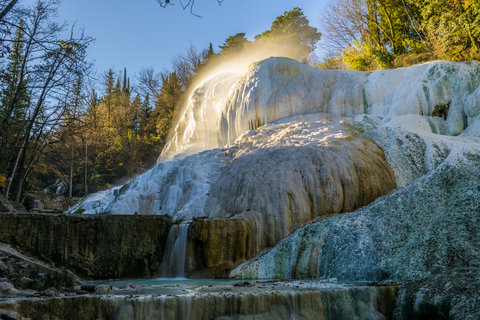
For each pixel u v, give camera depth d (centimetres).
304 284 912
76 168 4125
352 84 2167
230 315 698
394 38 3359
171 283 1073
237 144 2061
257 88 2312
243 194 1560
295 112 2217
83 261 1298
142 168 4762
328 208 1437
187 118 3459
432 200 1113
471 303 693
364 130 1805
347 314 759
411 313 774
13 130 2084
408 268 920
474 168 1174
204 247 1292
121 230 1375
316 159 1540
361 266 1008
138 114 5531
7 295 806
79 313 660
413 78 1995
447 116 1848
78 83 1842
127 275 1353
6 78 1606
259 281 1033
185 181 1939
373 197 1447
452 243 930
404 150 1605
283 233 1388
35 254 1240
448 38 2178
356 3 3719
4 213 1230
